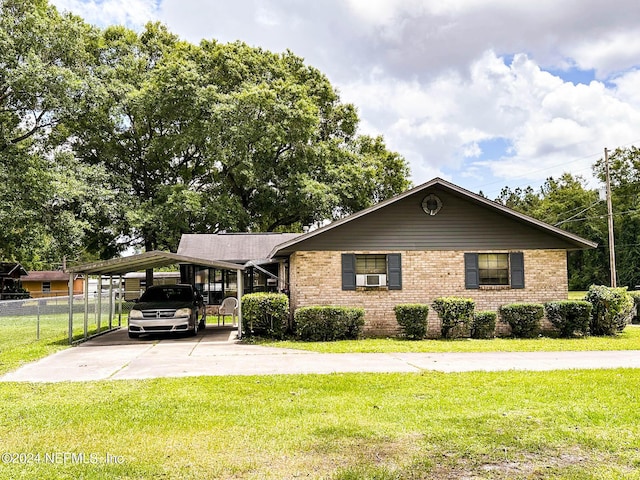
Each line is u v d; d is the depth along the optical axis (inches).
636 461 199.5
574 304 639.1
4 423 256.7
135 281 1449.3
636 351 508.4
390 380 357.1
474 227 690.2
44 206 1011.9
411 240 682.8
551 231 685.3
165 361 460.4
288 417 263.9
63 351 541.6
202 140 1210.0
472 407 279.4
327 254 673.6
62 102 989.8
